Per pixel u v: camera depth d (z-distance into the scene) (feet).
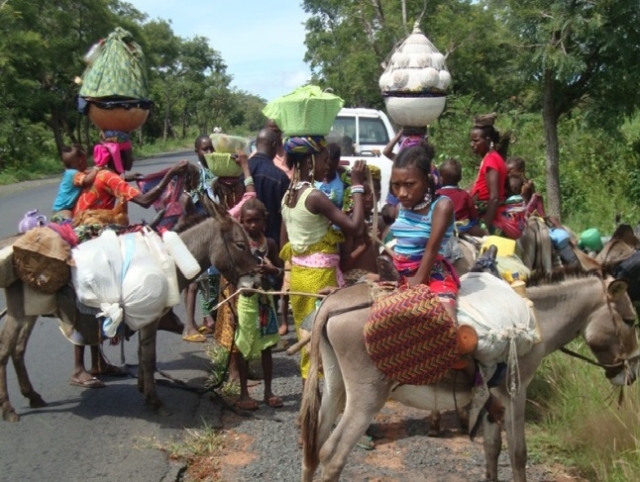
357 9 74.08
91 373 22.52
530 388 20.25
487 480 16.28
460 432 19.08
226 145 23.71
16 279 18.74
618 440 16.93
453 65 73.61
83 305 18.79
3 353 19.10
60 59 123.65
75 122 134.00
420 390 14.49
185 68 245.04
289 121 17.66
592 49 42.55
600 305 16.19
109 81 21.04
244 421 19.56
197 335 26.61
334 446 13.92
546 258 26.99
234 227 19.84
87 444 17.85
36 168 104.73
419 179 13.97
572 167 51.29
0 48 107.55
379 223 21.11
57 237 18.60
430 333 13.32
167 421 19.31
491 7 44.19
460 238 20.56
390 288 14.24
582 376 19.56
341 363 14.12
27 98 110.63
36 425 18.95
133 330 19.61
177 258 19.25
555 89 44.34
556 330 16.07
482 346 13.93
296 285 18.31
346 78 82.99
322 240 17.95
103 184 20.48
